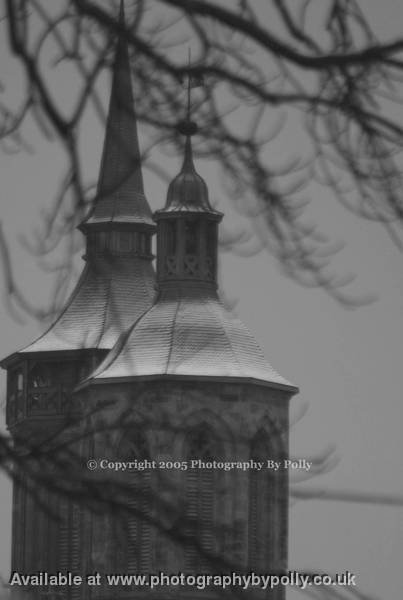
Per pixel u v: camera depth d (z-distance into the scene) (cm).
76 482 4153
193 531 4153
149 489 4322
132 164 4378
